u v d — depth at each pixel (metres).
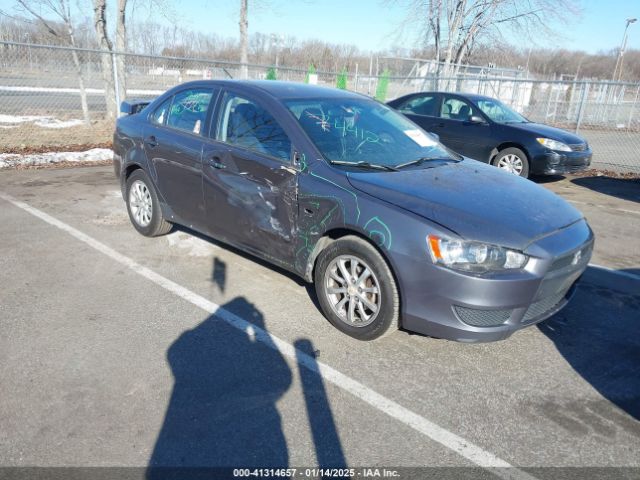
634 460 2.54
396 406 2.87
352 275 3.45
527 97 23.73
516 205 3.44
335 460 2.46
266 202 3.85
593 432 2.73
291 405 2.82
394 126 4.49
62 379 2.94
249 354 3.29
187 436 2.55
